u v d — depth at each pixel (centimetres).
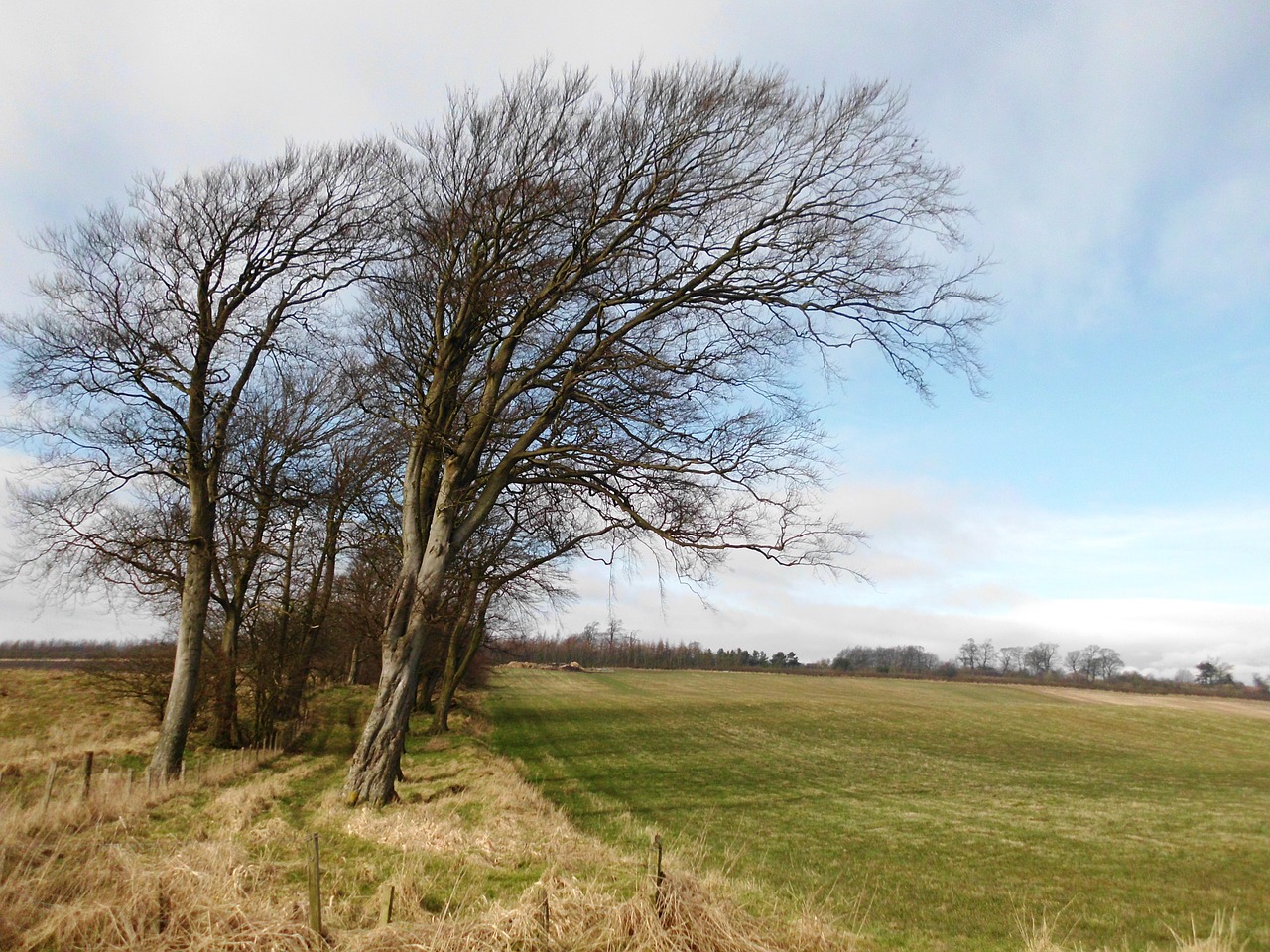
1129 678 11425
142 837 1013
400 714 1387
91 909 616
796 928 719
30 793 1308
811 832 1705
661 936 642
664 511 1385
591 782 2286
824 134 1293
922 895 1218
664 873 707
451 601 2733
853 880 1299
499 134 1410
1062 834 1764
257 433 2383
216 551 2041
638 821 1697
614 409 1429
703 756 3116
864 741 3903
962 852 1559
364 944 610
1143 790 2603
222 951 588
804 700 6375
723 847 1493
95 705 2934
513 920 657
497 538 2541
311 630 2744
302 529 2608
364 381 1611
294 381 2402
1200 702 8175
